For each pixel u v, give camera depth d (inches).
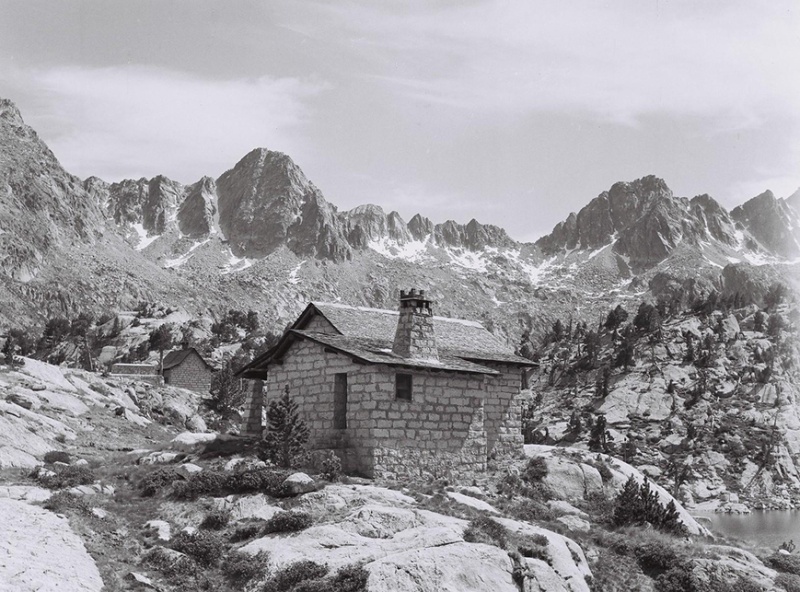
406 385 1909.4
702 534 2122.3
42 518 1424.7
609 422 7672.2
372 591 1236.5
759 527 5059.1
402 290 1979.6
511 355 2263.8
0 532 1318.9
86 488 1648.6
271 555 1379.2
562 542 1556.3
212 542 1428.4
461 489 1838.1
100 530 1448.1
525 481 2055.9
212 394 4704.7
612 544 1707.7
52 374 3228.3
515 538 1488.7
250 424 2209.6
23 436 2047.2
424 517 1483.8
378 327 2183.8
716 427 7475.4
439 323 2300.7
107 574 1286.9
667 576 1617.9
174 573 1339.8
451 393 1967.3
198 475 1652.3
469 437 1984.5
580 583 1443.2
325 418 1950.1
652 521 1925.4
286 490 1603.1
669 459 7052.2
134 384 3809.1
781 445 7234.3
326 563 1331.2
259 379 2235.5
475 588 1298.0
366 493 1600.6
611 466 2233.0
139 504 1604.3
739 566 1663.4
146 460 1936.5
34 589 1142.3
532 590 1349.7
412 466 1866.4
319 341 1937.7
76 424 2556.6
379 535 1438.2
